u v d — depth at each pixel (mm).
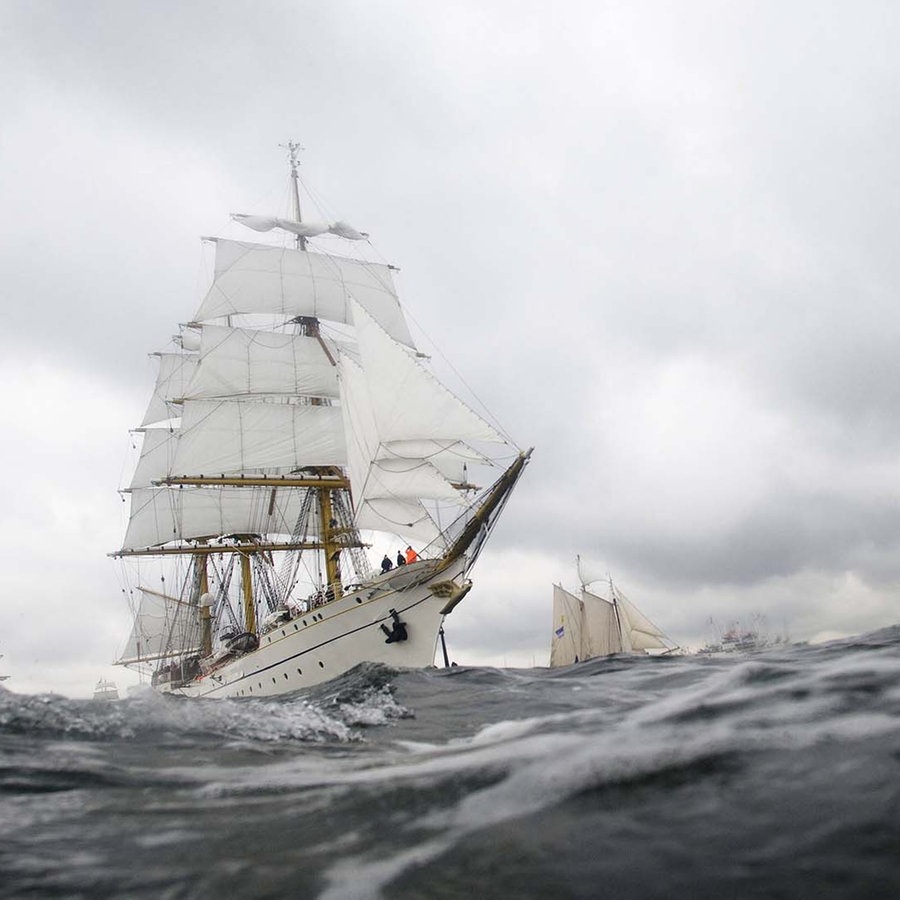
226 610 68938
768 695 8797
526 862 4543
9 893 4625
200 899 4453
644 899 3924
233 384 57406
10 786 7223
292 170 72250
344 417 42188
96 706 11297
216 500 67375
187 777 7602
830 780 5230
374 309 63531
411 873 4582
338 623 38344
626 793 5566
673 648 69000
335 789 6793
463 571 37562
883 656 11125
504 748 7926
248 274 60562
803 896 3764
